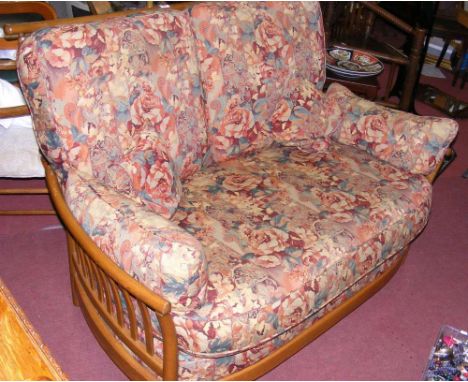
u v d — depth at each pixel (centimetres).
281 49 191
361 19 301
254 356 144
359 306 195
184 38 163
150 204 149
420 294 206
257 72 185
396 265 198
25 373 93
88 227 134
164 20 158
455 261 225
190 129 168
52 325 176
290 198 171
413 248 230
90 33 140
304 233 155
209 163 186
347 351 179
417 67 250
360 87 234
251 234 153
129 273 125
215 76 175
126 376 161
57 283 193
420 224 183
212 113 178
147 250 121
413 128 190
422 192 185
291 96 197
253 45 183
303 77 202
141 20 154
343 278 155
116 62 145
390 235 169
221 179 179
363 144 203
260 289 136
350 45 273
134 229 127
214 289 133
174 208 154
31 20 227
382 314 195
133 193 147
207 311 129
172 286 120
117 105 146
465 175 284
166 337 126
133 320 139
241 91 182
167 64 158
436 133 186
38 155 180
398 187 183
